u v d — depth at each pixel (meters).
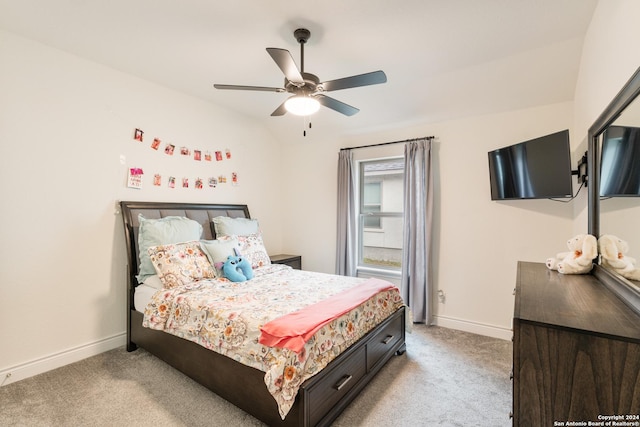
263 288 2.41
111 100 2.72
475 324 3.13
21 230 2.23
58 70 2.40
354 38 2.20
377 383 2.18
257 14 1.94
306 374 1.55
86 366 2.40
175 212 3.12
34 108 2.29
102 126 2.66
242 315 1.81
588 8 1.88
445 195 3.30
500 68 2.58
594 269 1.85
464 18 1.97
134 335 2.64
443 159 3.31
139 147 2.92
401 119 3.46
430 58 2.49
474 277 3.14
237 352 1.73
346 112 2.52
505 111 2.96
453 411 1.87
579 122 2.45
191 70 2.75
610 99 1.70
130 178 2.85
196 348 2.03
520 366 1.12
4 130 2.15
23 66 2.23
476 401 1.97
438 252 3.33
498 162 2.82
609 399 1.00
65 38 2.25
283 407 1.43
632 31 1.39
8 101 2.17
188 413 1.84
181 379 2.21
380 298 2.39
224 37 2.21
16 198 2.21
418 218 3.34
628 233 1.40
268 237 4.41
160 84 3.06
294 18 1.98
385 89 3.07
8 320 2.17
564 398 1.06
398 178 3.92
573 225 2.66
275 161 4.53
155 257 2.47
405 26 2.06
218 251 2.76
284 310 1.87
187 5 1.86
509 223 2.96
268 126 4.29
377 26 2.06
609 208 1.66
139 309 2.56
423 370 2.37
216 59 2.55
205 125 3.51
